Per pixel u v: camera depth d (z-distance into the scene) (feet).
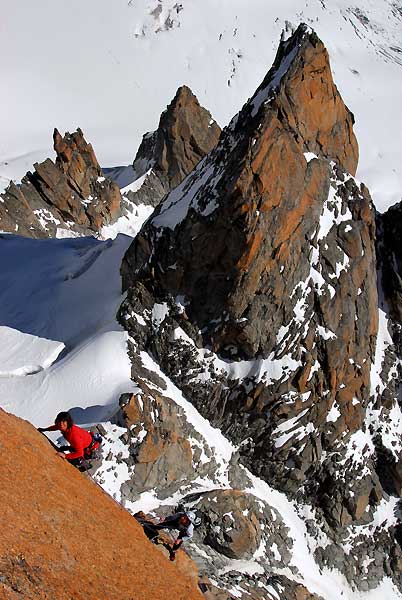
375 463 130.41
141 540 35.12
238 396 124.16
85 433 44.27
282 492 125.59
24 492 29.71
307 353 124.26
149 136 329.11
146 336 128.16
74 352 125.90
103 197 266.16
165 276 127.65
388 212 148.56
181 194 133.90
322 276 128.06
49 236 236.22
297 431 123.65
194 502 102.94
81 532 30.50
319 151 135.54
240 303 121.39
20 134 602.03
